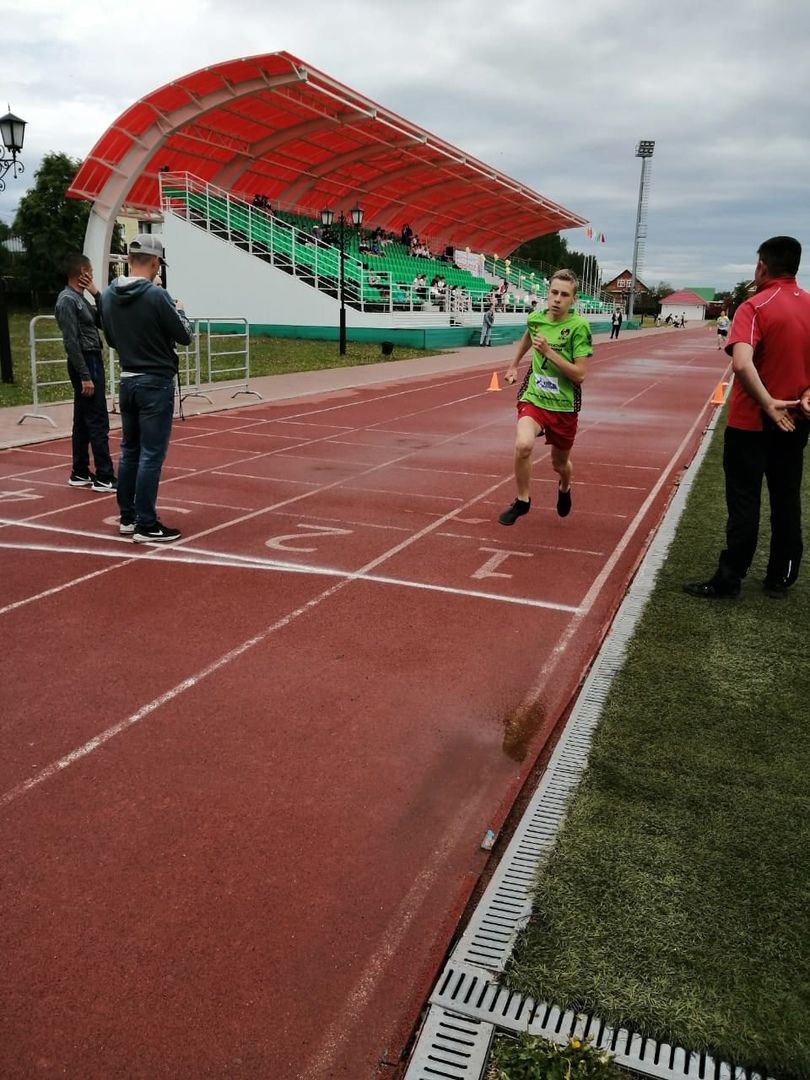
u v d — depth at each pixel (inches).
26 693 160.9
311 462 394.3
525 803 128.4
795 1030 85.7
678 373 979.9
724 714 151.3
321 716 154.7
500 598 218.1
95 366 314.8
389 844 119.3
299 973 96.3
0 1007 90.8
